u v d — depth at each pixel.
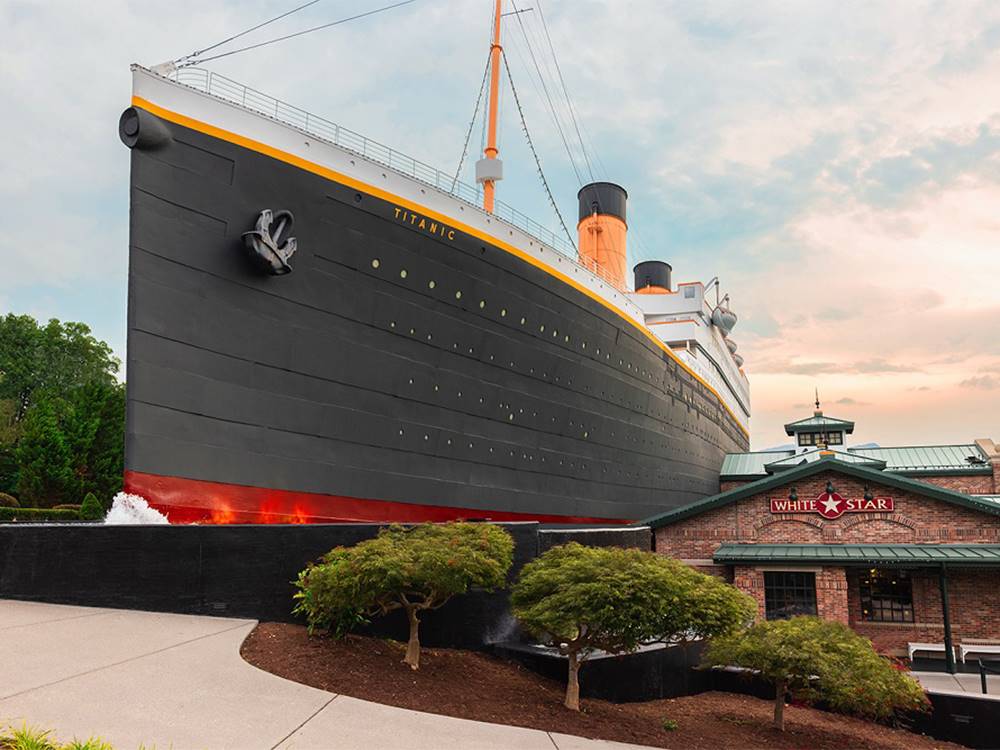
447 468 19.05
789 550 18.75
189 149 14.47
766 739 10.62
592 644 10.24
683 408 36.12
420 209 18.30
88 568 11.95
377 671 9.71
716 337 49.28
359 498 16.88
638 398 29.47
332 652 10.07
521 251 21.44
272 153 15.62
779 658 10.70
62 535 12.18
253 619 11.42
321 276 16.34
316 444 16.11
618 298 27.69
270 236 15.15
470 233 19.59
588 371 25.11
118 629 10.29
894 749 11.01
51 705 7.09
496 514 20.59
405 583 9.59
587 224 40.19
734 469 46.06
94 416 36.16
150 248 13.88
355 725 7.52
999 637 17.56
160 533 11.81
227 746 6.50
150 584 11.71
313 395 16.12
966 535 18.45
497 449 20.67
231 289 14.89
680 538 20.64
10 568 12.34
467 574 9.77
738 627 10.66
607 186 40.03
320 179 16.34
